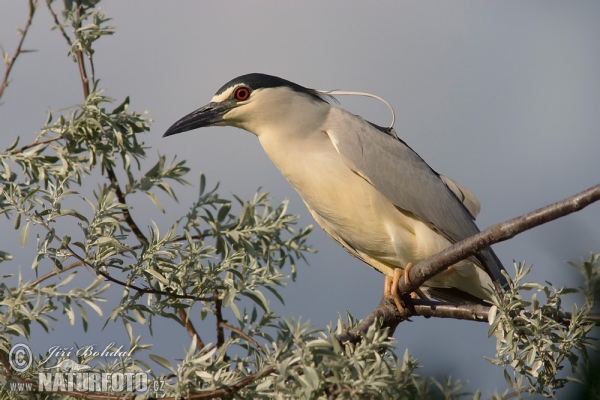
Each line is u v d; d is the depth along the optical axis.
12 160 7.15
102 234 6.70
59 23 7.62
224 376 5.70
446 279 8.78
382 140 9.03
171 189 7.48
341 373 5.22
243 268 7.20
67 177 7.11
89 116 7.27
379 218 8.93
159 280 6.95
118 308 6.65
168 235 6.96
